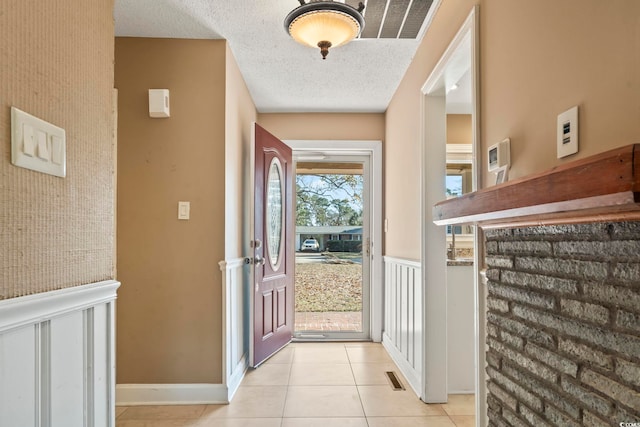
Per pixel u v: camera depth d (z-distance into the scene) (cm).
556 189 77
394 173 338
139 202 244
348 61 278
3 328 73
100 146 110
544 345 102
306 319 398
